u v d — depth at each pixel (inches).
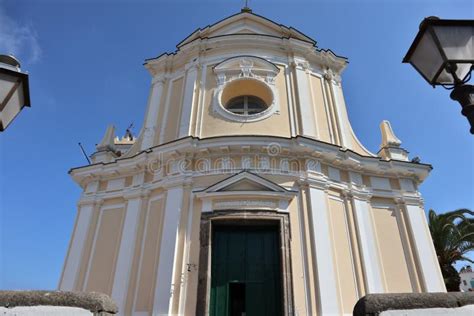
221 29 631.8
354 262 439.8
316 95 567.2
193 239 416.8
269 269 411.5
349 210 472.4
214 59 574.9
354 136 570.3
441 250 799.7
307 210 437.7
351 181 493.0
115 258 454.0
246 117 507.5
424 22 171.0
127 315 406.0
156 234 440.8
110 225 486.6
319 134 522.9
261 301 394.0
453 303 163.2
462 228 823.7
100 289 442.9
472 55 165.3
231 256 419.5
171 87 590.6
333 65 625.9
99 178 524.4
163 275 398.9
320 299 383.2
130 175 513.0
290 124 511.2
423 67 176.2
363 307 160.1
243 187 439.2
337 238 444.5
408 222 488.1
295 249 412.2
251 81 542.0
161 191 471.2
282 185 446.9
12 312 146.0
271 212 423.5
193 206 437.4
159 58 625.6
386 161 515.2
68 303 154.3
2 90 202.8
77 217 504.7
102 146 574.6
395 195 505.7
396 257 464.4
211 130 500.7
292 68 570.6
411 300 161.3
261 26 634.2
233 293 416.5
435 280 450.0
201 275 390.0
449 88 172.2
